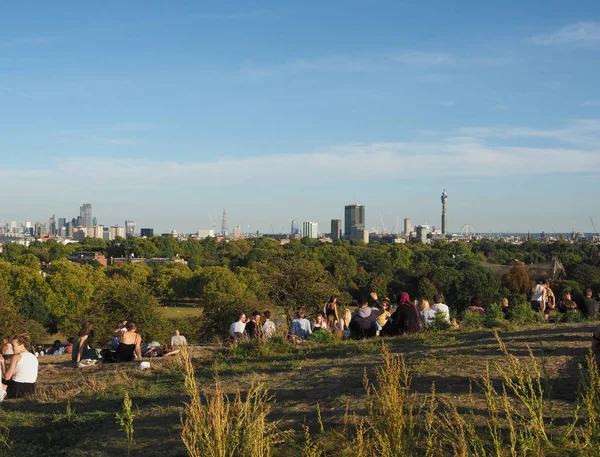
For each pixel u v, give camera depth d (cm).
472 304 1681
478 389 698
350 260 10919
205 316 2733
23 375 1016
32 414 870
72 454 658
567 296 1638
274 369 1023
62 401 947
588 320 1477
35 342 4053
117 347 1427
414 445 471
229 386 891
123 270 10050
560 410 591
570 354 877
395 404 464
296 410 701
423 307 1577
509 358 470
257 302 2645
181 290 9138
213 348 1383
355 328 1452
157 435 685
